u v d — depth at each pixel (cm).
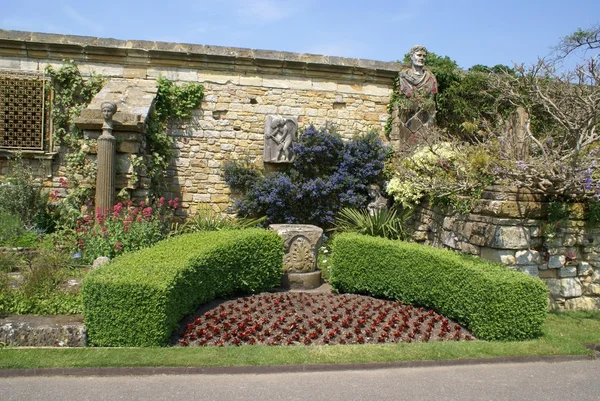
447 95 1153
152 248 641
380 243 690
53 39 1018
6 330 488
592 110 674
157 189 1023
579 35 1094
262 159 1111
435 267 616
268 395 406
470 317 566
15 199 900
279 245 723
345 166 1065
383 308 645
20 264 663
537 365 491
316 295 707
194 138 1091
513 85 1038
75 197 929
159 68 1072
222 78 1096
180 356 464
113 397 394
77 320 516
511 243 677
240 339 535
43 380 423
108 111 855
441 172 795
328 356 480
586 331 602
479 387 434
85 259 738
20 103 1008
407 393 417
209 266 618
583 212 712
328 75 1132
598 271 736
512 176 664
